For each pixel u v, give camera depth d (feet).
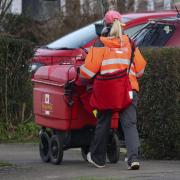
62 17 186.50
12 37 118.42
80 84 79.30
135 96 79.05
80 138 84.38
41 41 188.96
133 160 78.64
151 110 91.86
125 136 79.05
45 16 221.87
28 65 118.11
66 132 83.87
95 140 80.74
